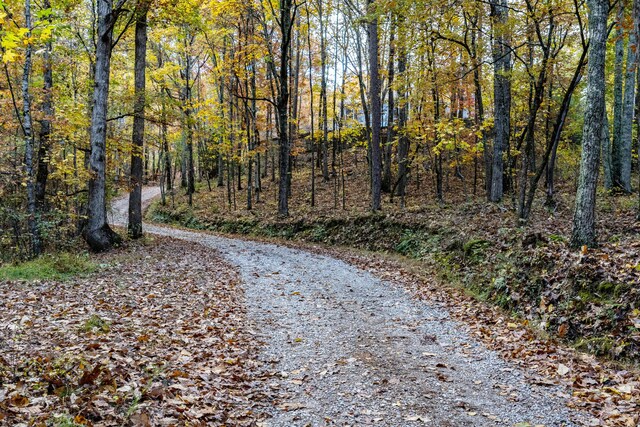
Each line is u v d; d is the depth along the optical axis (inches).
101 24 602.2
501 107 679.7
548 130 824.3
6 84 608.7
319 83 1348.4
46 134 644.1
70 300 324.2
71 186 767.7
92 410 147.1
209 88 1756.9
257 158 1167.0
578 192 350.6
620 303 269.6
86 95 784.9
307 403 192.9
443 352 263.9
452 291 409.1
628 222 454.0
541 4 474.0
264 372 225.3
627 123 661.9
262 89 1154.0
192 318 306.0
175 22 681.0
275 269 527.8
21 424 130.1
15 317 267.0
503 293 360.8
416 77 658.8
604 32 332.5
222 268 517.7
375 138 768.3
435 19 523.5
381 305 372.2
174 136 1129.4
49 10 209.5
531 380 222.4
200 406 172.9
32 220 563.8
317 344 272.1
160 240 759.1
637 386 207.8
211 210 1168.2
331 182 1196.5
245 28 989.8
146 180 2148.1
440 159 762.2
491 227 523.2
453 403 197.2
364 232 713.6
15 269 410.3
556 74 593.9
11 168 631.2
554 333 289.1
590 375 226.8
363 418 180.5
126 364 199.3
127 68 1009.5
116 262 509.4
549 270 339.3
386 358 251.6
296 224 858.1
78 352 206.8
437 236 569.6
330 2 984.9
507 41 542.0
